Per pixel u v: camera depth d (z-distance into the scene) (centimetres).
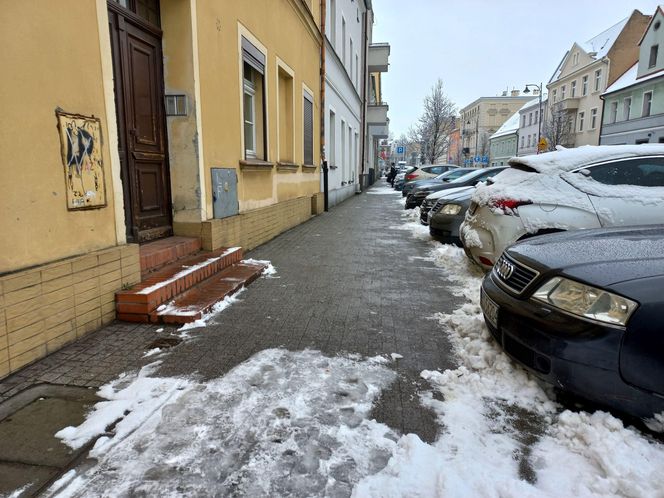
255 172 813
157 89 554
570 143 4881
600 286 254
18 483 207
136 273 438
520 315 285
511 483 205
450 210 811
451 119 5206
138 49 513
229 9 672
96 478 211
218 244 620
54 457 226
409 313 458
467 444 241
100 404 274
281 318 437
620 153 541
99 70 384
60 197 347
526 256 319
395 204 1927
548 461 226
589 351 246
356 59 2486
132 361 335
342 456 229
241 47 722
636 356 235
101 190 392
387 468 220
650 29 3541
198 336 385
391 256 763
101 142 389
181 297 463
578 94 4834
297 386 300
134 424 253
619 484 204
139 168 526
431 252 802
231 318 434
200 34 576
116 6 468
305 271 643
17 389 291
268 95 890
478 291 527
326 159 1620
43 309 330
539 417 267
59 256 349
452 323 421
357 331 405
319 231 1058
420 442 238
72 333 361
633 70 3988
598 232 358
